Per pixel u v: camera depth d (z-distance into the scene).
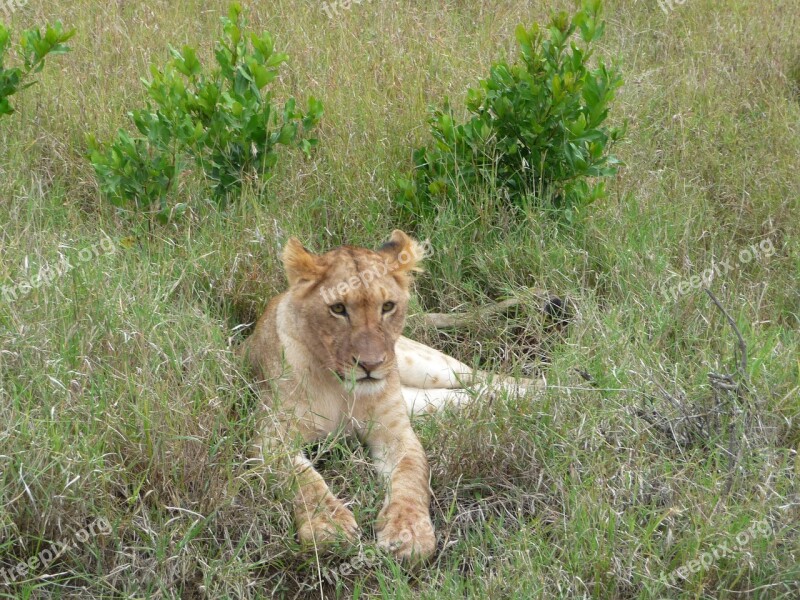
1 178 5.16
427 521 3.42
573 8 7.83
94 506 3.20
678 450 3.84
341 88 6.30
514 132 5.37
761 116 6.75
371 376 3.71
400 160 5.73
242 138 5.28
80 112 5.89
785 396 3.93
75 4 7.38
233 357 4.10
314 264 3.84
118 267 4.56
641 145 6.27
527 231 5.25
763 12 8.13
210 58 6.68
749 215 5.73
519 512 3.54
